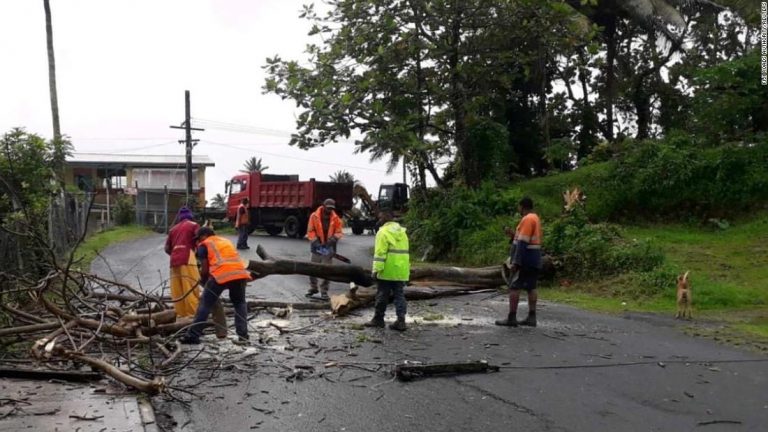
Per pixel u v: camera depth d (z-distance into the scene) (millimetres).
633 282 12508
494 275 12938
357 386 6379
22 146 14766
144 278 14336
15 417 5137
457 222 18172
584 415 5562
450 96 20359
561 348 8055
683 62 27875
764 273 12789
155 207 40000
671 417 5527
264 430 5168
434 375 6734
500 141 21656
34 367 6570
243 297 8320
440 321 9883
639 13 23562
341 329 9117
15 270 8336
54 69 22625
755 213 17375
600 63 24469
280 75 19047
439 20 19125
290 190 28562
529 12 19188
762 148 18234
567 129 28844
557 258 13789
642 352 7855
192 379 6566
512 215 18344
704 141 19969
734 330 9227
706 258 14211
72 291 8758
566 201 15492
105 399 5688
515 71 21094
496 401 5926
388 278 9016
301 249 21656
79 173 48406
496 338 8633
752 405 5852
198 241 8820
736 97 19562
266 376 6695
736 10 24562
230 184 32469
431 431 5168
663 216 18672
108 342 7324
